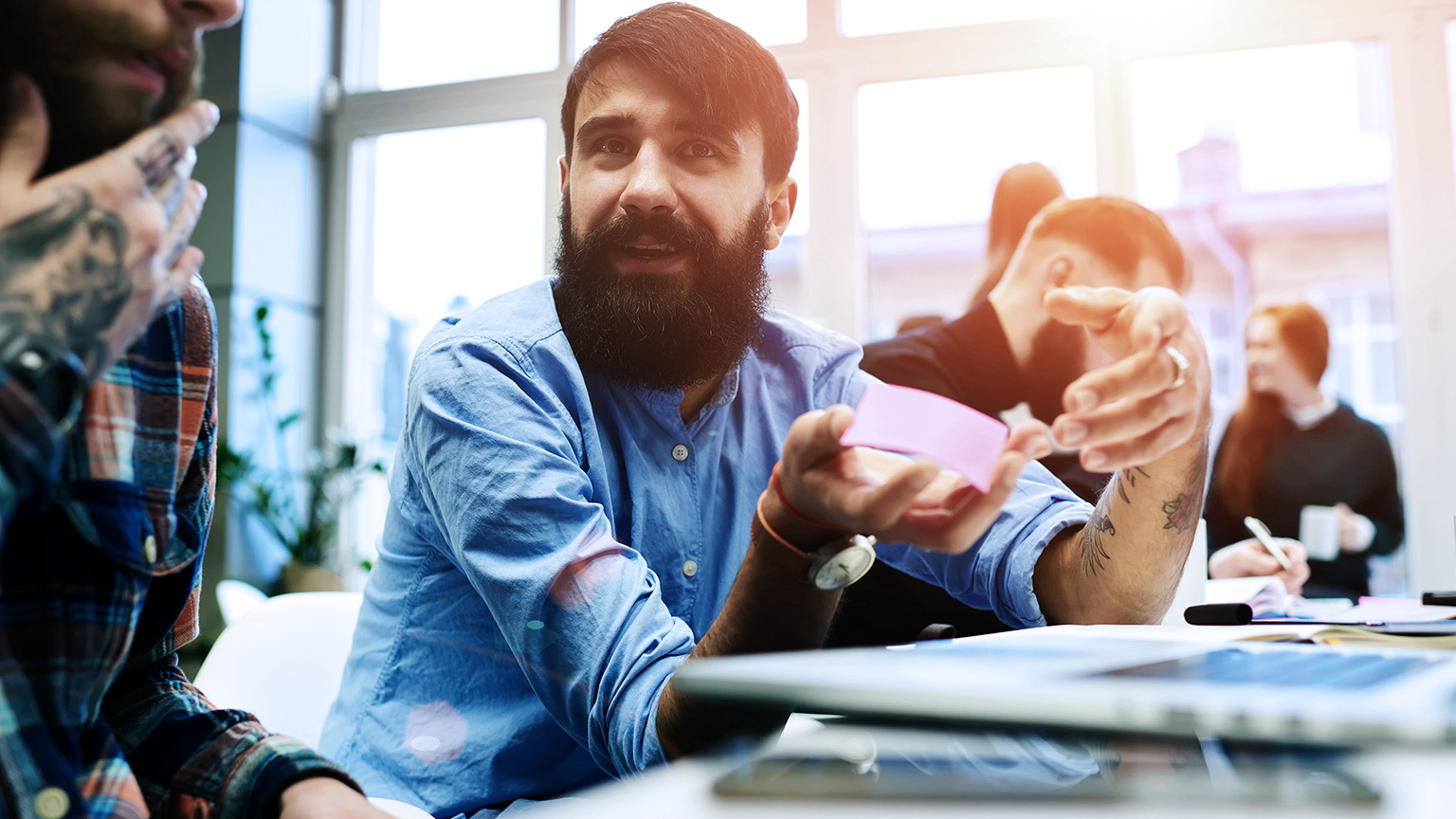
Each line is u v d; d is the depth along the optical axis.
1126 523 0.83
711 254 0.97
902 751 0.36
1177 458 0.79
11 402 0.43
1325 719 0.30
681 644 0.72
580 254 0.97
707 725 0.53
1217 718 0.31
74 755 0.52
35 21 0.47
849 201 3.71
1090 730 0.32
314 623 1.02
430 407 0.85
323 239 4.34
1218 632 0.69
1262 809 0.30
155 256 0.48
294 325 4.18
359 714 0.95
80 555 0.54
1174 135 3.50
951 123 3.67
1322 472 2.80
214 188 3.96
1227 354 5.08
